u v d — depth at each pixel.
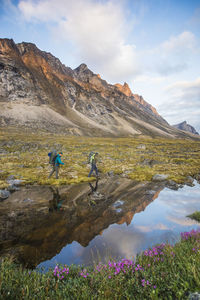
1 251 4.44
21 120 151.62
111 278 2.90
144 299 2.42
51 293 2.56
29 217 7.02
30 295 2.41
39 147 46.94
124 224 6.33
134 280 2.76
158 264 3.21
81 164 24.45
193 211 7.87
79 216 7.17
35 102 198.50
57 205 8.63
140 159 31.28
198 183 15.29
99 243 4.87
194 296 2.22
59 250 4.52
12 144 48.25
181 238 4.71
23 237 5.28
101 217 7.05
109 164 25.64
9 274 2.82
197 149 59.03
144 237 5.25
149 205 8.77
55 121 180.00
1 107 161.62
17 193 10.94
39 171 18.45
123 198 10.09
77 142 73.31
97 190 12.02
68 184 13.87
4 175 16.02
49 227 6.07
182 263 3.04
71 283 2.88
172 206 8.64
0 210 7.82
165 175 17.02
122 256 4.14
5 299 2.27
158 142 97.12
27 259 4.06
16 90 190.62
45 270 3.58
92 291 2.66
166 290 2.60
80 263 3.88
